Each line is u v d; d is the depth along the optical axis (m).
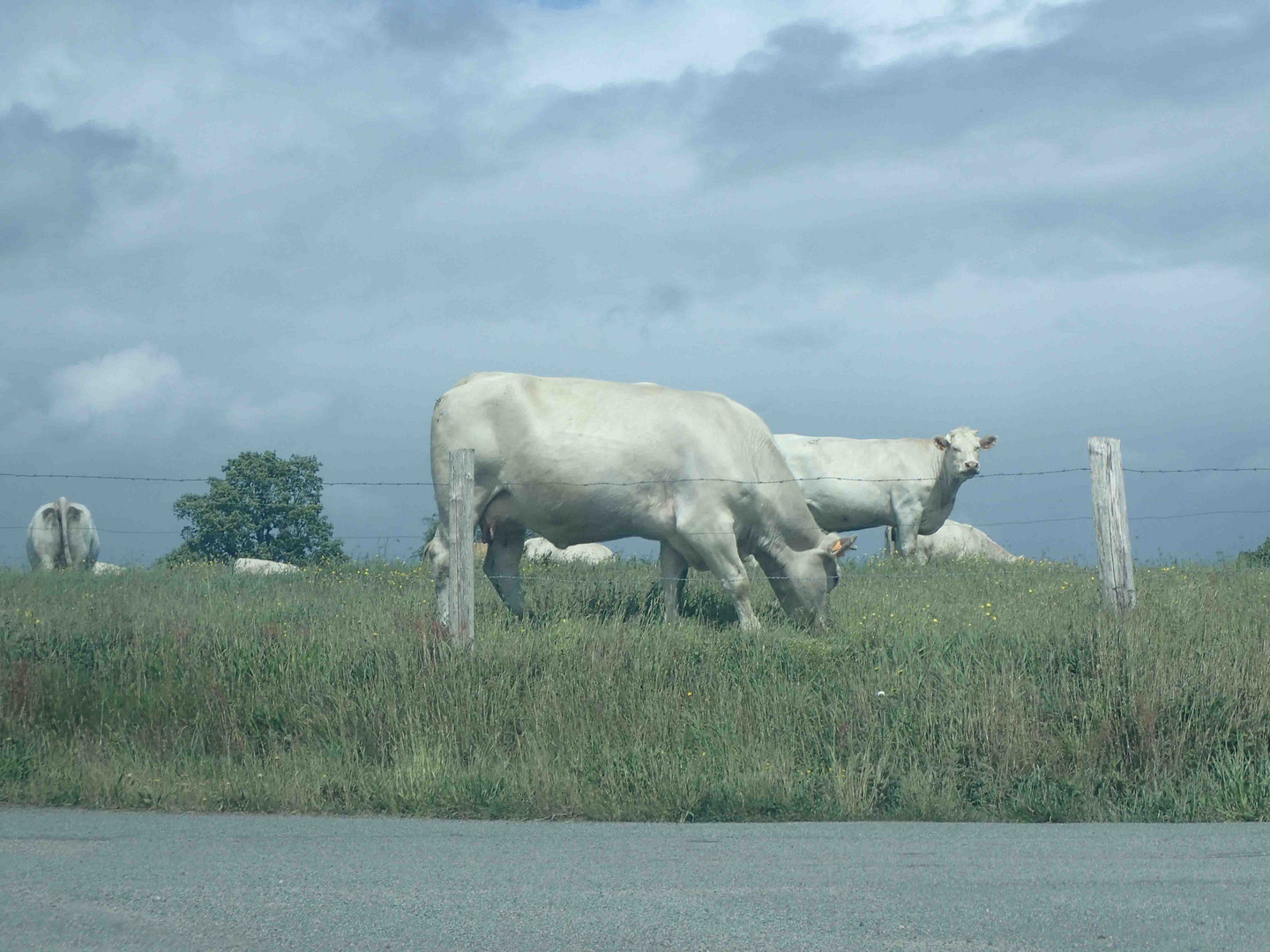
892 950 3.63
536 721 7.74
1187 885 4.36
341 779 6.87
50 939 3.78
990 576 14.69
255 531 39.19
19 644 9.82
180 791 6.68
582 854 5.00
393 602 12.43
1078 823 5.94
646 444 11.80
